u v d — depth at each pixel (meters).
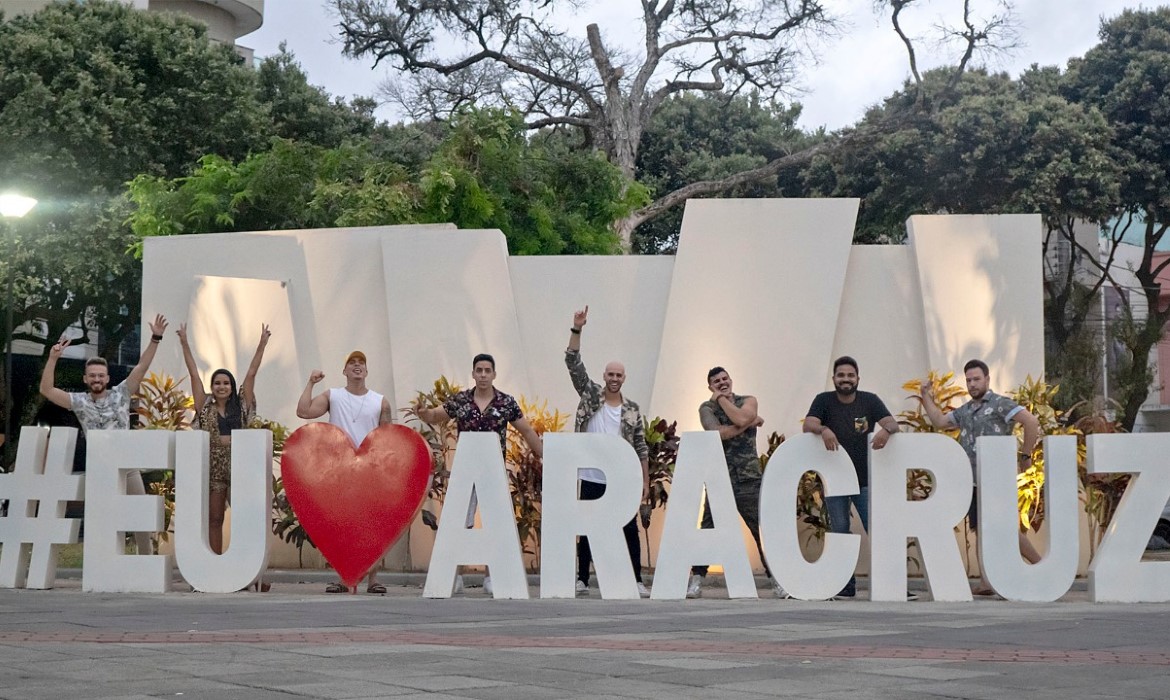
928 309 12.66
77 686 5.10
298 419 13.48
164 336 13.91
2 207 17.20
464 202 20.81
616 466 10.03
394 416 13.27
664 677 5.40
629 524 10.45
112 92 27.77
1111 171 30.19
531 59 31.59
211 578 10.38
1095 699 4.90
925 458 9.95
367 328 13.57
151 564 10.41
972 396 10.65
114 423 11.05
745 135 41.22
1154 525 9.80
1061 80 33.31
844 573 9.92
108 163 27.41
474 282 13.27
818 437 10.06
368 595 10.41
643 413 13.02
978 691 5.07
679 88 32.00
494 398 10.50
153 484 12.85
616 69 30.92
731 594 9.98
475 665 5.72
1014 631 7.33
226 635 6.86
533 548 12.58
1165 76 31.34
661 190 38.91
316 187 21.25
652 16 31.50
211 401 11.20
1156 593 9.77
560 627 7.52
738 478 10.59
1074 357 28.59
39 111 26.80
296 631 7.14
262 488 10.38
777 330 12.77
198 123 29.05
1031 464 11.38
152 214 22.25
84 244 25.84
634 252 39.38
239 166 22.70
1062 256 34.88
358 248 13.64
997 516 9.88
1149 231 31.61
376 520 10.34
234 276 13.89
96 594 10.17
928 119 31.08
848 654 6.19
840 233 12.79
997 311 12.66
